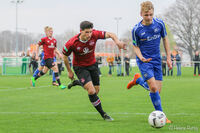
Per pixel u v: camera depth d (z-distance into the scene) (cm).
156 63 1104
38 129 956
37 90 2292
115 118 1138
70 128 964
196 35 9956
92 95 1098
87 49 1098
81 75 1126
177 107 1410
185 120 1077
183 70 5653
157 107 1091
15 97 1853
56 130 938
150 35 1076
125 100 1684
